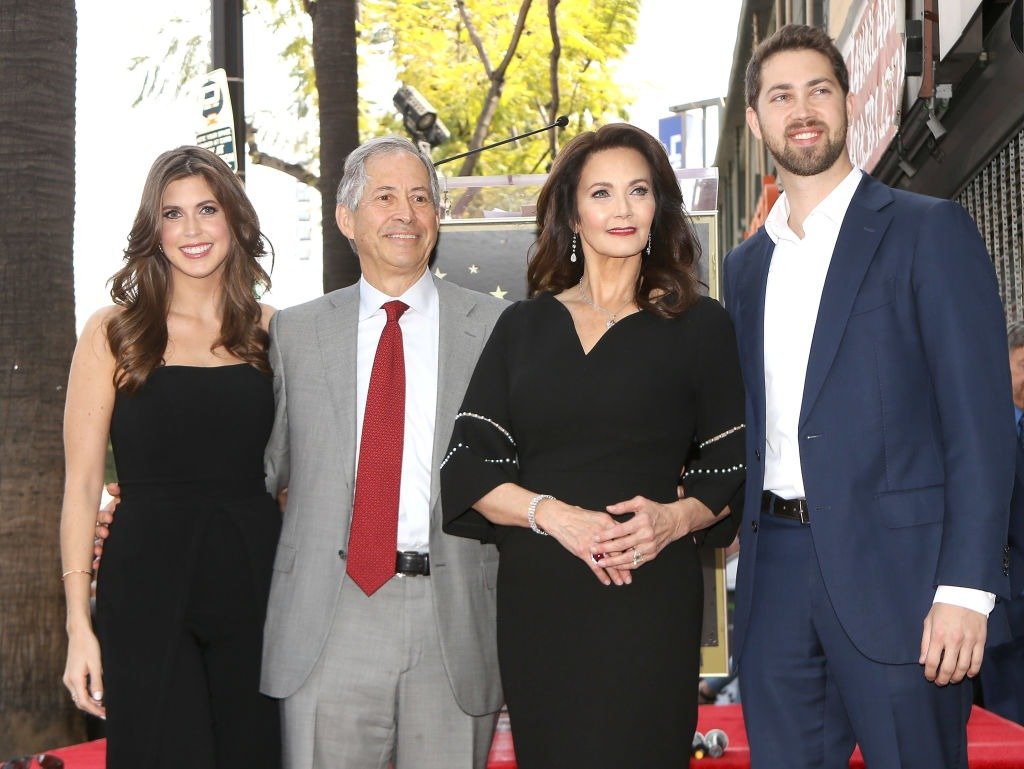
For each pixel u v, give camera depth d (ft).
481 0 52.39
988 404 8.87
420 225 10.65
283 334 10.72
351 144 27.99
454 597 10.13
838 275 9.54
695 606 9.29
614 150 9.66
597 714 8.93
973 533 8.71
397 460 10.19
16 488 17.76
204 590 10.03
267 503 10.55
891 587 9.18
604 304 9.80
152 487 10.14
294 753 10.03
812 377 9.46
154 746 9.69
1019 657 16.02
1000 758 11.87
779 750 9.67
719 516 9.53
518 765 9.29
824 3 39.52
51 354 18.08
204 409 10.24
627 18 53.78
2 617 17.61
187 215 10.39
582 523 8.91
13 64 18.15
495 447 9.58
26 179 18.10
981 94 20.76
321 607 10.03
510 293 13.35
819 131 9.77
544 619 9.18
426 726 10.12
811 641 9.60
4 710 17.53
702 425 9.67
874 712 9.27
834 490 9.31
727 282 10.53
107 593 9.92
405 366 10.55
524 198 13.67
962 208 9.50
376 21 51.88
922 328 9.20
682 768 9.04
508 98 52.54
